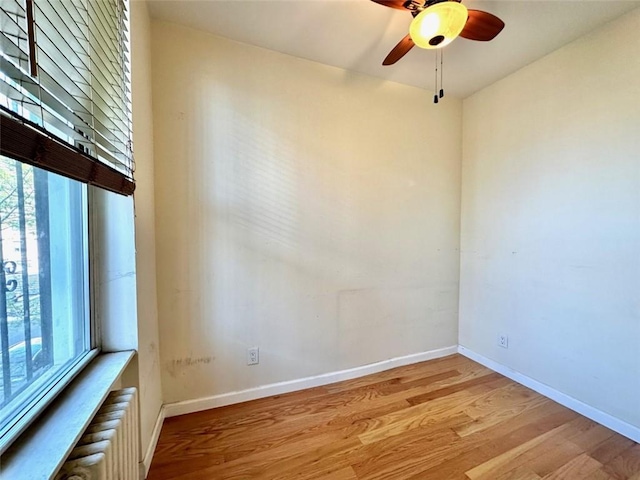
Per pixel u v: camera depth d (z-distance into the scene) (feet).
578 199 6.10
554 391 6.60
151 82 5.45
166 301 5.77
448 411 6.18
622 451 5.06
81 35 2.87
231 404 6.35
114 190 3.38
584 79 5.95
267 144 6.42
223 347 6.25
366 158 7.52
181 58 5.68
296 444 5.19
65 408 2.87
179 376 5.94
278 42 6.15
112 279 4.13
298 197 6.79
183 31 5.67
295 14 5.36
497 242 7.89
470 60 6.82
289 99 6.58
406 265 8.24
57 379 3.19
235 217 6.22
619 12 5.29
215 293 6.14
